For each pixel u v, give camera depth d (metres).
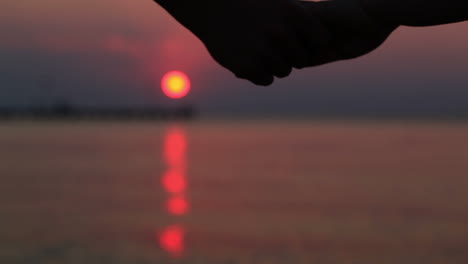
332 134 83.69
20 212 14.76
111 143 53.81
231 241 11.06
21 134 79.06
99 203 16.50
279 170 27.08
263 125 161.12
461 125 159.50
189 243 10.89
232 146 49.69
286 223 13.09
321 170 27.00
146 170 27.17
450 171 26.28
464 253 10.06
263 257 9.71
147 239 11.24
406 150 44.22
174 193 18.86
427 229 12.40
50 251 10.11
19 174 25.17
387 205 16.05
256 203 16.39
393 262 9.39
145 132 91.81
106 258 9.58
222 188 20.16
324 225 12.84
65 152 40.19
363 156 37.06
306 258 9.60
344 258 9.66
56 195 18.31
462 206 15.85
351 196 18.02
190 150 43.47
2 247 10.48
